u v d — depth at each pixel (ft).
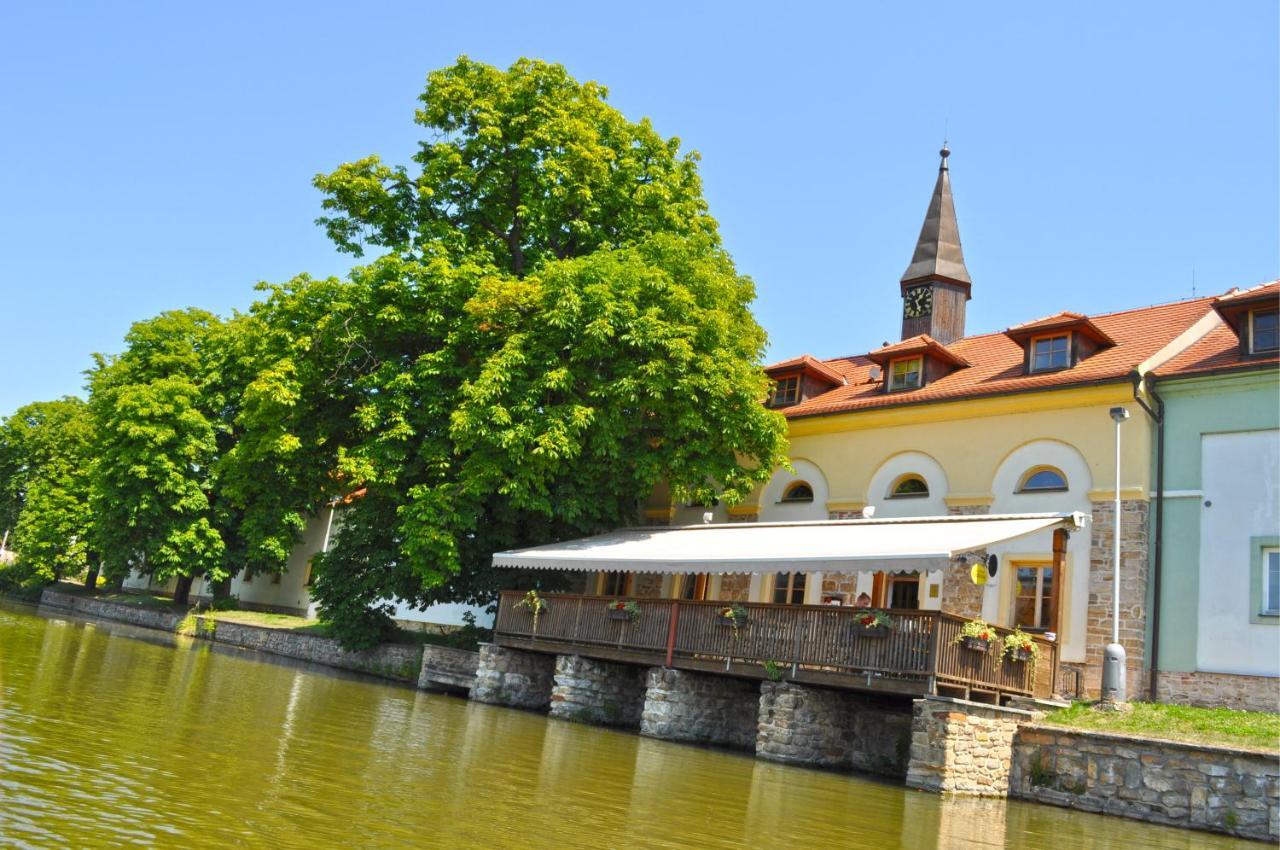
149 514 133.59
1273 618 60.34
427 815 27.89
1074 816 45.47
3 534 212.43
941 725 48.73
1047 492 71.36
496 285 77.46
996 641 54.95
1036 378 74.54
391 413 79.92
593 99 93.30
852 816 37.63
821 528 72.08
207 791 27.55
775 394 95.04
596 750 49.52
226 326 142.51
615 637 67.51
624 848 26.94
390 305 81.35
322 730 43.93
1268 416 63.05
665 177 93.30
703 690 63.87
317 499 91.56
